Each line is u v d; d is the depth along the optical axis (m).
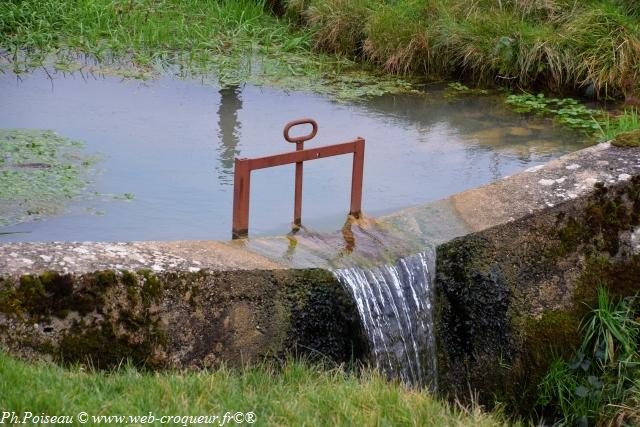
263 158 6.86
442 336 6.67
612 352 6.67
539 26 13.79
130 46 14.01
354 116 11.73
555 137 11.17
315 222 8.28
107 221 8.24
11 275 5.20
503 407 6.49
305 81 13.17
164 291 5.56
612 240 7.07
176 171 9.52
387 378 6.28
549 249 6.91
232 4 15.66
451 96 12.84
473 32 13.51
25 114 11.05
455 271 6.70
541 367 6.87
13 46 13.89
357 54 14.49
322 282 6.07
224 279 5.74
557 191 7.05
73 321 5.35
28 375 4.84
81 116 11.10
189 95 12.26
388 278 6.39
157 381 5.18
